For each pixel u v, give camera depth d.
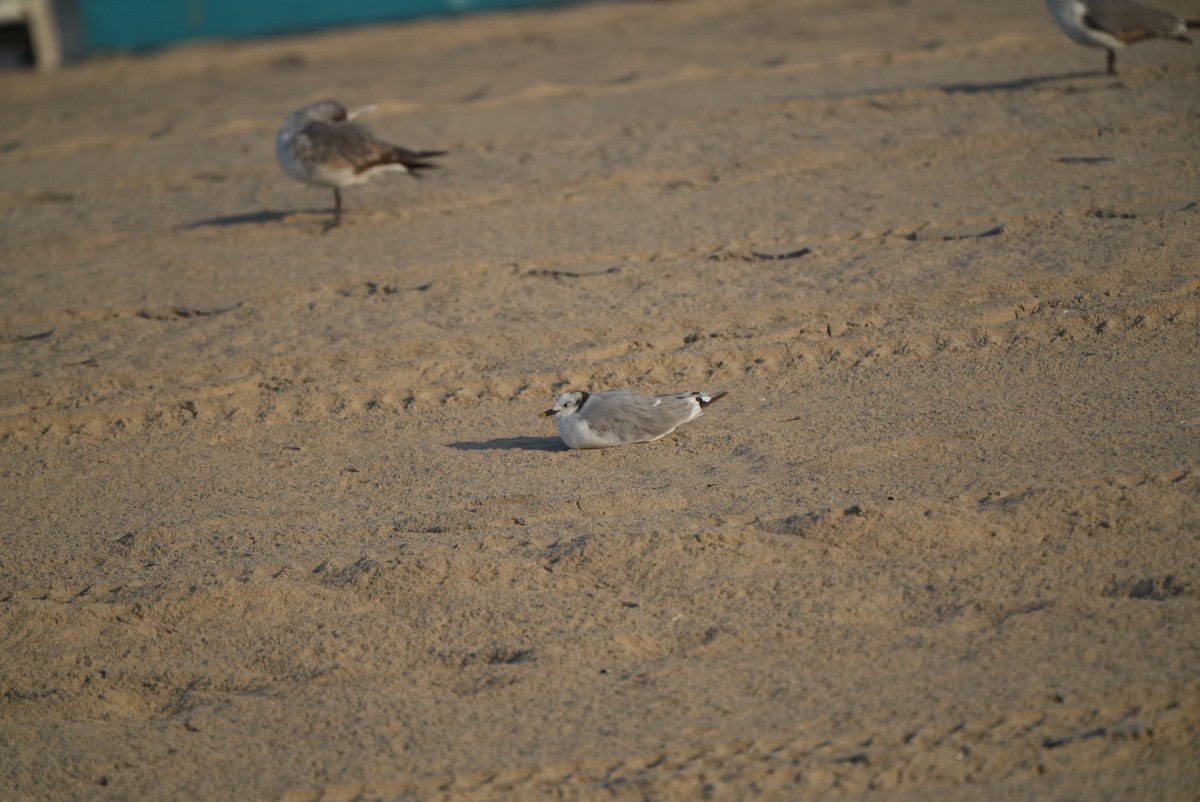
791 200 18.41
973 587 9.45
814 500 10.74
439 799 7.95
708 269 16.17
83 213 21.78
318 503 11.75
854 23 31.88
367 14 46.22
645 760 8.09
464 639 9.55
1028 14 30.61
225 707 9.12
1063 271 14.67
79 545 11.48
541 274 16.66
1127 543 9.66
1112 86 22.39
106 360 15.47
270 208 20.98
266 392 14.28
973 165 19.00
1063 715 8.02
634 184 20.08
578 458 12.10
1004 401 12.16
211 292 17.31
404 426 13.22
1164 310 13.49
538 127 24.17
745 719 8.36
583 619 9.60
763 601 9.58
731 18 34.91
